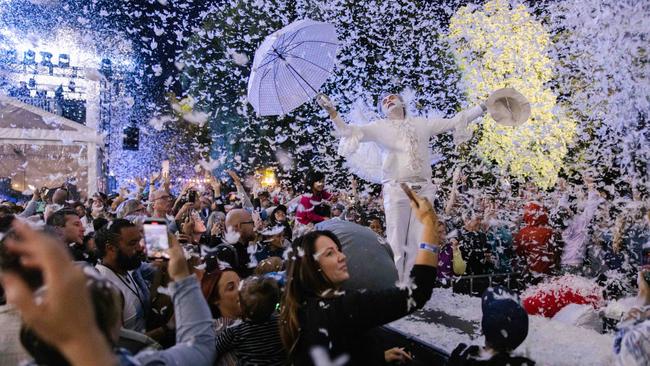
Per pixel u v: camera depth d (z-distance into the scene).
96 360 0.71
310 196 5.64
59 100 14.16
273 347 2.36
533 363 2.05
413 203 2.06
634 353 1.96
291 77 4.28
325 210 5.66
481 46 13.81
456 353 2.21
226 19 14.68
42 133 11.21
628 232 5.02
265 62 4.20
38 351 0.87
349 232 2.57
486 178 12.25
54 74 14.08
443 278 4.66
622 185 8.59
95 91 14.70
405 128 4.09
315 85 4.29
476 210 7.36
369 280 2.42
